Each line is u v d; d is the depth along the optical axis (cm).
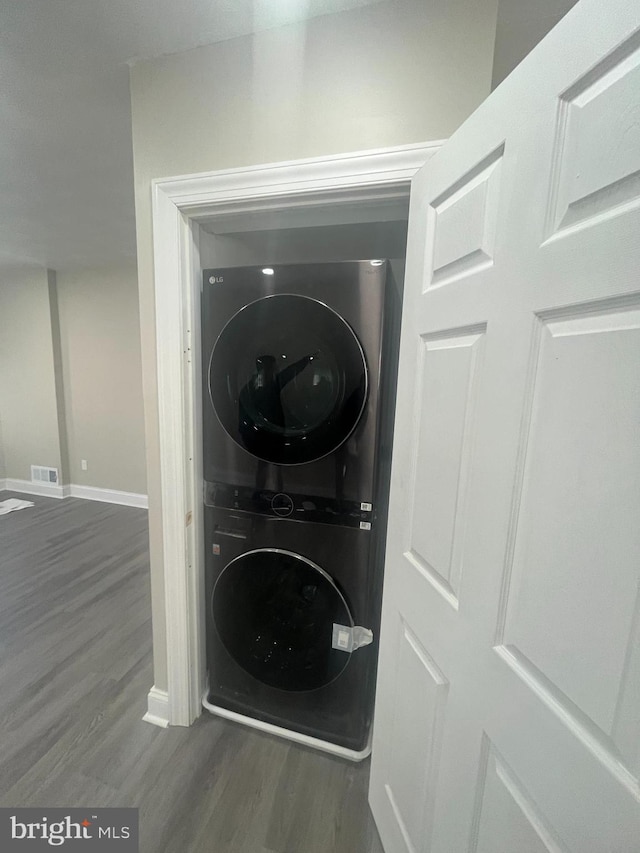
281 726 142
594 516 50
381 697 112
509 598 64
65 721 148
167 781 126
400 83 96
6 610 220
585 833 50
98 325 385
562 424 54
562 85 54
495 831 66
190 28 102
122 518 365
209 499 137
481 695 70
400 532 101
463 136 75
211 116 110
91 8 96
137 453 395
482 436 70
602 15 48
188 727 146
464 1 90
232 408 127
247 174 108
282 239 181
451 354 80
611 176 48
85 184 199
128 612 219
